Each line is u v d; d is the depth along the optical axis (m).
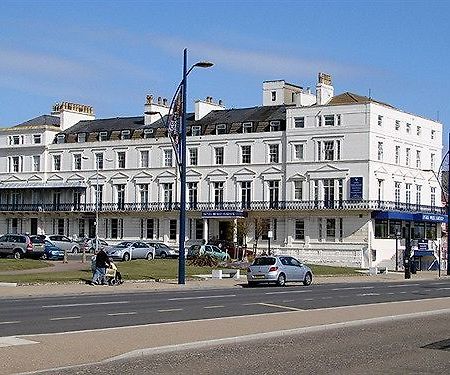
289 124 83.44
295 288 42.03
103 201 94.44
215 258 63.66
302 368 13.98
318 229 81.38
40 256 64.38
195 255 64.56
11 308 25.38
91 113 102.81
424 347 17.06
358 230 79.06
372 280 56.06
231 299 31.28
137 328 18.86
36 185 97.38
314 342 17.59
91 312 24.05
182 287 39.91
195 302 29.25
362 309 25.86
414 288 43.50
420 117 87.31
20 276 42.00
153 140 91.19
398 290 40.81
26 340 16.25
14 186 98.94
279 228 83.62
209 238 87.12
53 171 97.62
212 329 19.00
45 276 42.34
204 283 43.56
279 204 83.62
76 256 68.69
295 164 82.75
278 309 26.27
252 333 18.39
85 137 96.56
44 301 29.06
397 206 82.06
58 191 97.12
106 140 94.94
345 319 22.30
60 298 31.09
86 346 15.62
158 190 90.81
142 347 15.69
